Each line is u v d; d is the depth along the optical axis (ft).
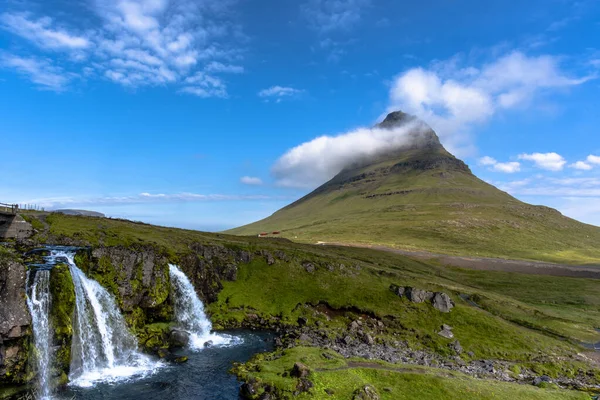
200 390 143.02
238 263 294.25
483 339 222.69
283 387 134.10
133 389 143.13
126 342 181.98
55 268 165.27
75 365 157.69
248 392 136.46
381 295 269.64
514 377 173.99
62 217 258.57
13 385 131.13
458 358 196.03
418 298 263.49
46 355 146.00
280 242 414.21
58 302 157.48
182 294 228.43
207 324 227.20
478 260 581.94
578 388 162.50
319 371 145.69
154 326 200.54
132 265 207.62
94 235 227.20
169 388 144.46
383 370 147.84
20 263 146.51
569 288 398.21
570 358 206.18
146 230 287.69
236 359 176.35
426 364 178.91
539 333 244.42
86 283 177.27
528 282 424.05
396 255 484.74
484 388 136.87
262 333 219.20
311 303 258.98
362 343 206.39
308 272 297.53
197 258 261.65
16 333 131.75
